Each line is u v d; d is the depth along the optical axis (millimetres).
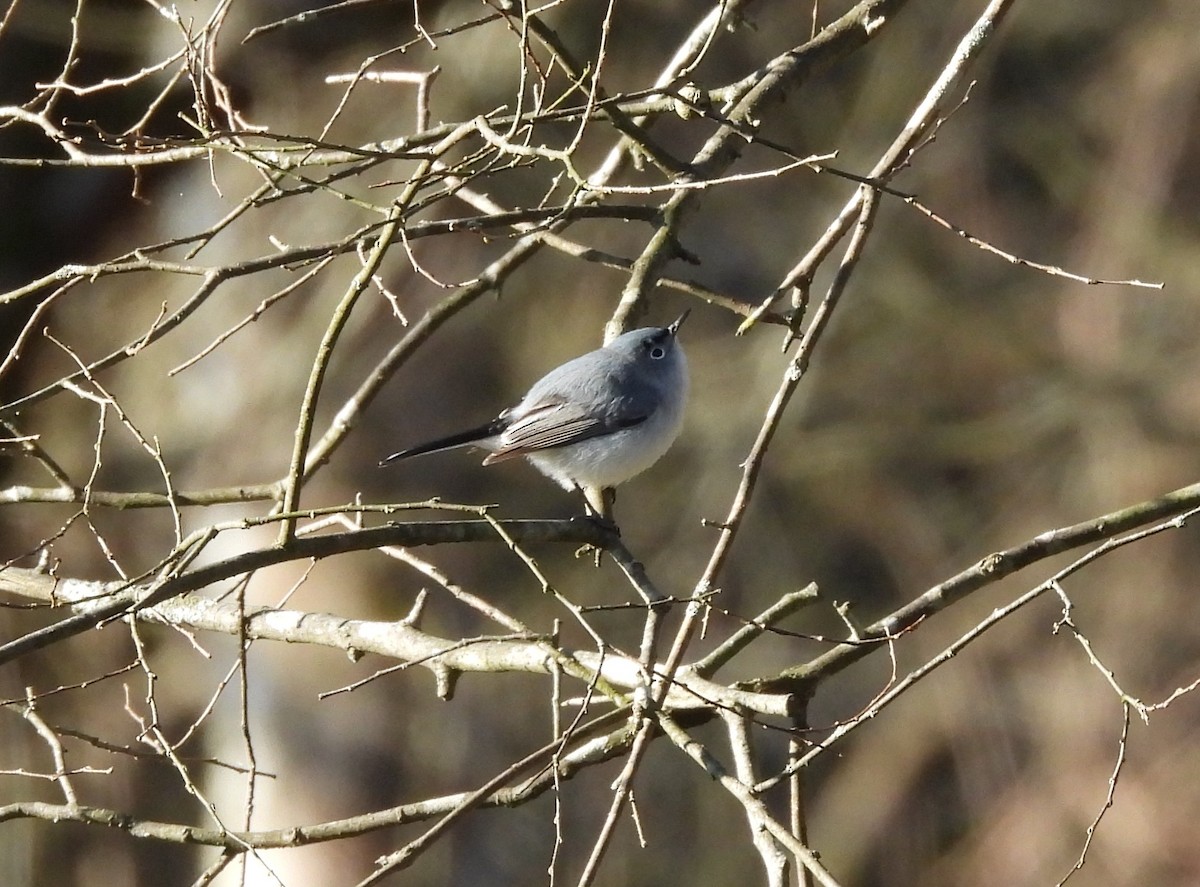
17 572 7574
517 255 8078
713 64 14641
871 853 15250
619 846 14961
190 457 12758
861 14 7969
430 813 6199
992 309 16125
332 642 7234
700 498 15906
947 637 15641
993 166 16172
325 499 12852
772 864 5473
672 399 8594
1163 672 14891
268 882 12023
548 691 14180
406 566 13219
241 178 12547
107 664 13633
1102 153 16125
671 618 15578
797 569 15914
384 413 13344
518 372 14258
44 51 14180
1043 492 15844
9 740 13570
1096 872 14195
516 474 14906
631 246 15008
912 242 16094
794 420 16062
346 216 12320
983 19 6418
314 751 12352
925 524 16016
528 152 5961
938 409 16219
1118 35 16234
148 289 13570
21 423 13719
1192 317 15797
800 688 6516
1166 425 15602
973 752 15203
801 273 6371
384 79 7453
